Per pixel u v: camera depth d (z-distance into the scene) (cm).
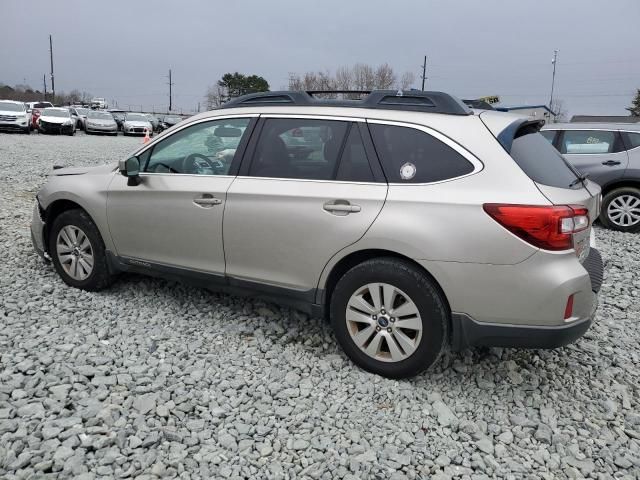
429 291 328
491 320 319
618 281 584
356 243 343
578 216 315
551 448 302
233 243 390
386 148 348
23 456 260
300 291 372
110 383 331
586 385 366
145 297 472
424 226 323
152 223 427
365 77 6262
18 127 2828
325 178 361
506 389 354
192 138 421
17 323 406
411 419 317
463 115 341
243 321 434
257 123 396
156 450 276
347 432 302
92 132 3419
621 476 281
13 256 568
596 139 873
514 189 312
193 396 326
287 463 274
